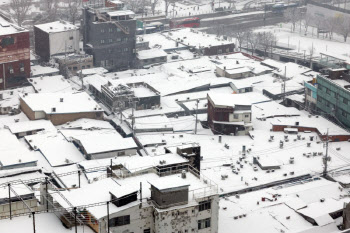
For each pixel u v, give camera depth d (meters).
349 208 100.31
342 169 133.62
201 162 137.12
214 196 82.44
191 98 183.12
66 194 80.69
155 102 173.75
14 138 141.25
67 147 143.38
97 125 159.62
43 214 76.25
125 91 171.38
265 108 174.62
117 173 89.75
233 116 156.62
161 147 148.00
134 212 78.19
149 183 80.50
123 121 164.38
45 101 165.75
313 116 161.00
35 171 125.81
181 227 80.56
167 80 198.12
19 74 191.62
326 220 104.81
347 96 156.00
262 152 142.75
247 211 107.88
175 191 79.31
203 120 165.62
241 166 133.50
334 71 163.88
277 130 156.50
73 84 194.25
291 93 191.25
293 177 129.75
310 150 143.50
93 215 74.81
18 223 73.62
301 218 106.50
